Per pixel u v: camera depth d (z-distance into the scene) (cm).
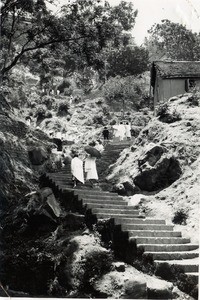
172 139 1462
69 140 2838
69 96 4972
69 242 1002
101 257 917
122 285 826
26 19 2050
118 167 1612
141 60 4284
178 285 850
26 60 2419
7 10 1950
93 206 1166
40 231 1179
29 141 1786
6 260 1105
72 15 2036
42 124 3734
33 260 1067
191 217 1112
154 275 880
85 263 905
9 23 2077
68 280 912
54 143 2011
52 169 1739
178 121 1591
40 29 2039
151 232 1024
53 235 1120
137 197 1284
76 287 891
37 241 1131
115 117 3994
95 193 1302
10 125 1783
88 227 1108
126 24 2116
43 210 1195
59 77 5369
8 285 1060
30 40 2062
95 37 2064
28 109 4156
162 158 1341
